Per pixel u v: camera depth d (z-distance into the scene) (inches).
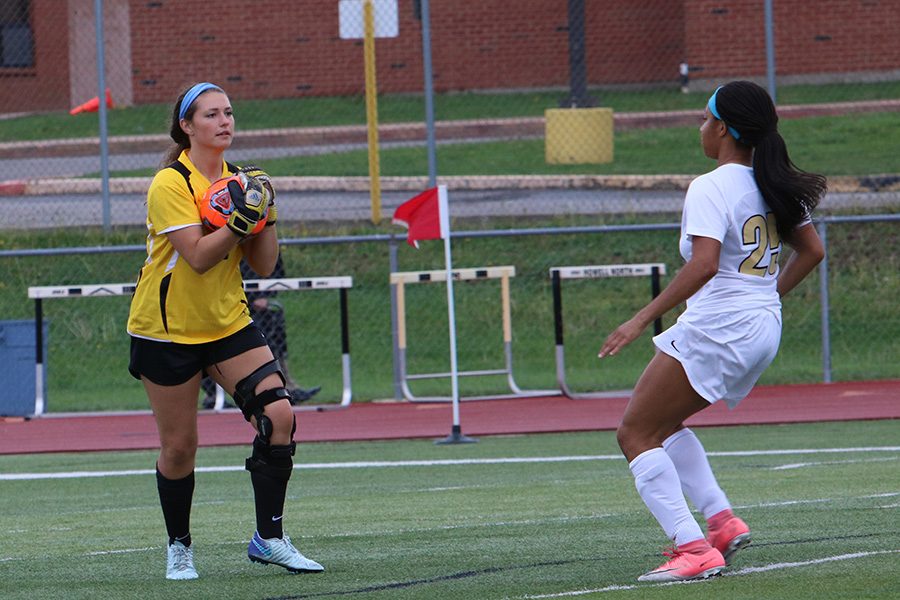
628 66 3774.6
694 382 745.6
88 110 3686.0
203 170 796.0
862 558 807.1
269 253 818.2
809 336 2308.1
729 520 782.5
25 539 1031.6
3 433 1878.7
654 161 3061.0
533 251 2509.8
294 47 3767.2
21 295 2422.5
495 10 3794.3
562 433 1743.4
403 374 2033.7
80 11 3789.4
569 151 3083.2
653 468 756.6
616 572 799.1
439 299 2445.9
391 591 760.3
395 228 2511.1
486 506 1135.0
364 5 2440.9
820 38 3567.9
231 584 800.3
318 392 2123.5
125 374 2274.9
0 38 3843.5
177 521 823.7
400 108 3730.3
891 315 2326.5
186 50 3769.7
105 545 986.7
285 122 3604.8
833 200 2640.3
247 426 1861.5
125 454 1678.2
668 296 732.0
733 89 759.1
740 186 751.1
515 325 2379.4
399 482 1344.7
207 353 800.3
